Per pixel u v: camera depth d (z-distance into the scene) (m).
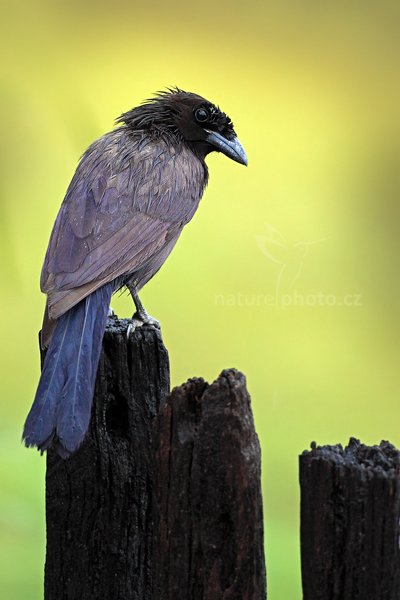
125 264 10.37
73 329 9.31
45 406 8.59
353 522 7.38
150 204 10.79
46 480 8.77
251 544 7.64
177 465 7.75
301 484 7.51
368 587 7.39
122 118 11.73
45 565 8.86
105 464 8.77
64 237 10.19
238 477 7.61
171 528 7.80
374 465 7.50
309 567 7.48
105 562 8.74
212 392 7.66
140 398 8.92
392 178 19.39
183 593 7.78
